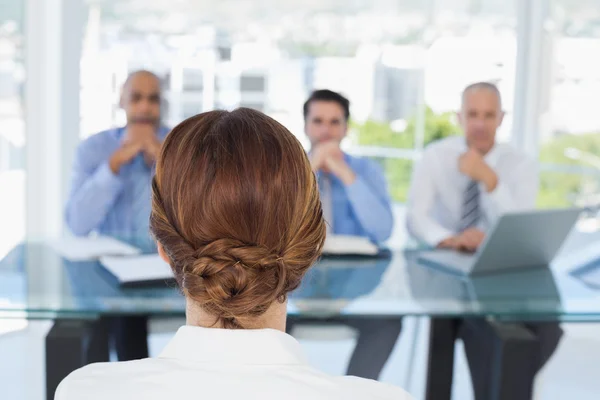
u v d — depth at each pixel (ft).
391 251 7.02
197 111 13.65
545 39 13.97
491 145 8.76
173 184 2.01
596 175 13.85
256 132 2.01
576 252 7.14
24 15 12.51
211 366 2.03
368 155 14.40
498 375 5.39
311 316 4.90
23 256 6.36
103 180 8.23
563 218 5.95
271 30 13.71
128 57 13.24
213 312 2.08
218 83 13.66
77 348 5.20
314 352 8.39
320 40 13.91
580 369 9.56
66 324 5.34
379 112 14.33
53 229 12.96
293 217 2.00
